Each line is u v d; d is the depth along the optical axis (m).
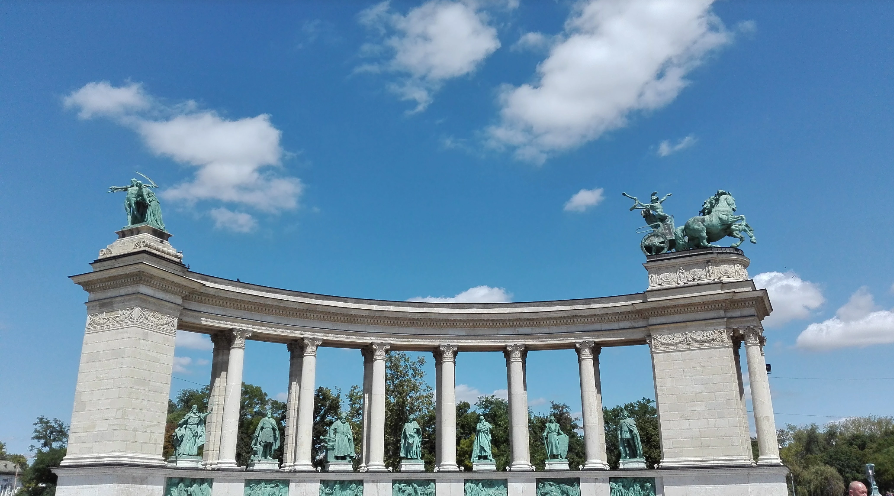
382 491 45.97
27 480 117.75
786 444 154.62
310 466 45.47
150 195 44.03
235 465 43.19
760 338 47.00
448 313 50.66
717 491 43.09
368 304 50.94
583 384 48.94
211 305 44.47
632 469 45.12
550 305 51.72
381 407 48.38
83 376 40.47
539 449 94.12
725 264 47.69
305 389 46.84
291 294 48.75
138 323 39.97
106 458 37.81
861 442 140.50
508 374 50.41
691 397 45.50
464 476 46.66
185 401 120.69
